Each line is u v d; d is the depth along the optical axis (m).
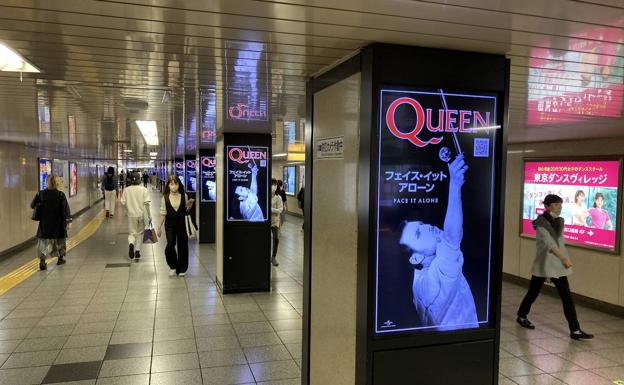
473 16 2.21
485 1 2.01
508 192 9.16
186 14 2.26
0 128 8.12
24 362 4.68
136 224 10.23
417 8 2.10
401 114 2.77
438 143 2.85
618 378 4.68
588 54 2.91
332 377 3.30
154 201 29.97
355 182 2.91
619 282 6.90
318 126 3.56
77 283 8.09
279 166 24.08
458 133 2.88
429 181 2.84
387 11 2.15
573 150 7.72
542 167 8.32
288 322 6.05
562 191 7.90
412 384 2.89
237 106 5.37
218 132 7.97
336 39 2.63
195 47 2.88
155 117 6.46
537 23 2.31
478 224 2.96
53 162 16.23
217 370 4.53
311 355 3.73
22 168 11.98
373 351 2.80
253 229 7.55
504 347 5.52
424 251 2.86
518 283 8.91
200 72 3.62
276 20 2.32
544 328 6.26
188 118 6.47
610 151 7.10
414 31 2.46
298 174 20.95
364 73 2.77
